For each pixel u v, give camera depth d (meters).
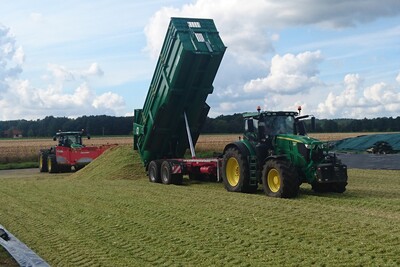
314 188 14.42
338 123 78.69
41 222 11.94
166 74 17.02
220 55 16.42
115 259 8.45
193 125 18.34
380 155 30.20
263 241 8.70
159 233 9.90
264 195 13.85
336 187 13.96
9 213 13.38
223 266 7.61
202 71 16.75
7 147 50.16
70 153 29.56
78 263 8.37
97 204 13.80
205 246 8.72
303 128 14.91
